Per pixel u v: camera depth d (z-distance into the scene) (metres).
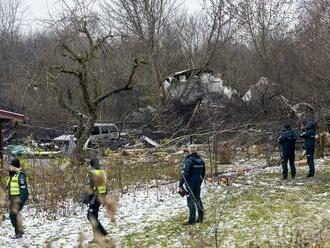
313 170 15.23
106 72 32.59
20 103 34.03
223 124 22.20
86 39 24.05
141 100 35.78
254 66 38.25
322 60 24.34
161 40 40.53
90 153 20.55
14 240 9.24
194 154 9.85
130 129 29.50
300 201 11.59
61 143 23.69
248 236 8.66
